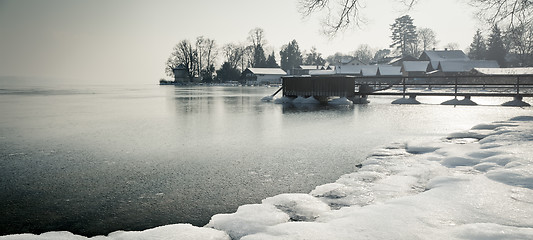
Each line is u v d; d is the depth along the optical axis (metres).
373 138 9.77
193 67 110.88
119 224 4.11
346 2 13.52
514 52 81.81
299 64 133.38
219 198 4.93
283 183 5.59
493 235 2.93
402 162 6.34
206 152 8.23
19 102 30.62
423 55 89.50
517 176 4.53
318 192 4.81
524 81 49.78
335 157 7.42
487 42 82.81
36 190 5.46
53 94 48.25
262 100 28.61
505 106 20.44
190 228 3.63
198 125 13.52
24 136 11.29
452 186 4.43
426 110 18.36
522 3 13.30
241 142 9.52
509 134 7.55
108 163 7.25
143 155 8.01
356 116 15.84
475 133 8.67
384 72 75.25
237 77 110.19
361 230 3.22
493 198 3.89
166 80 112.38
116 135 11.23
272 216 3.90
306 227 3.38
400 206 3.80
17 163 7.36
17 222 4.22
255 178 5.91
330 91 24.83
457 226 3.22
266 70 105.19
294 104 24.11
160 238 3.38
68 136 11.19
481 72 54.59
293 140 9.70
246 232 3.48
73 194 5.24
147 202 4.83
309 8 13.58
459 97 31.16
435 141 8.15
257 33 117.94
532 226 3.18
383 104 23.34
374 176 5.50
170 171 6.50
